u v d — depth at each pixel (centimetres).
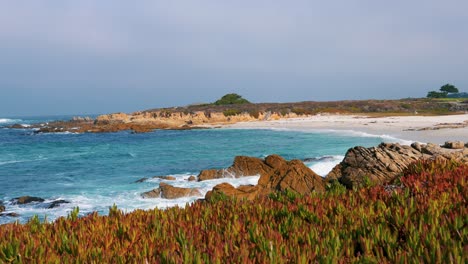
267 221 575
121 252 468
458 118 8100
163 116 11969
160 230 550
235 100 15350
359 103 12769
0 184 3039
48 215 2064
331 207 607
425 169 876
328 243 456
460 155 2248
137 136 8131
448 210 546
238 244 471
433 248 393
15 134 9769
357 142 4691
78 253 464
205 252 445
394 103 12425
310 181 2170
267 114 10975
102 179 3114
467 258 370
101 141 7231
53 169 3828
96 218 624
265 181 2247
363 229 495
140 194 2419
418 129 5828
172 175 3095
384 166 2138
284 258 413
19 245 477
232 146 5162
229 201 742
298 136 6116
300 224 542
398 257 395
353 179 2119
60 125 12256
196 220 598
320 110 11862
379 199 654
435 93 17662
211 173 2836
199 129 9238
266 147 4781
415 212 546
